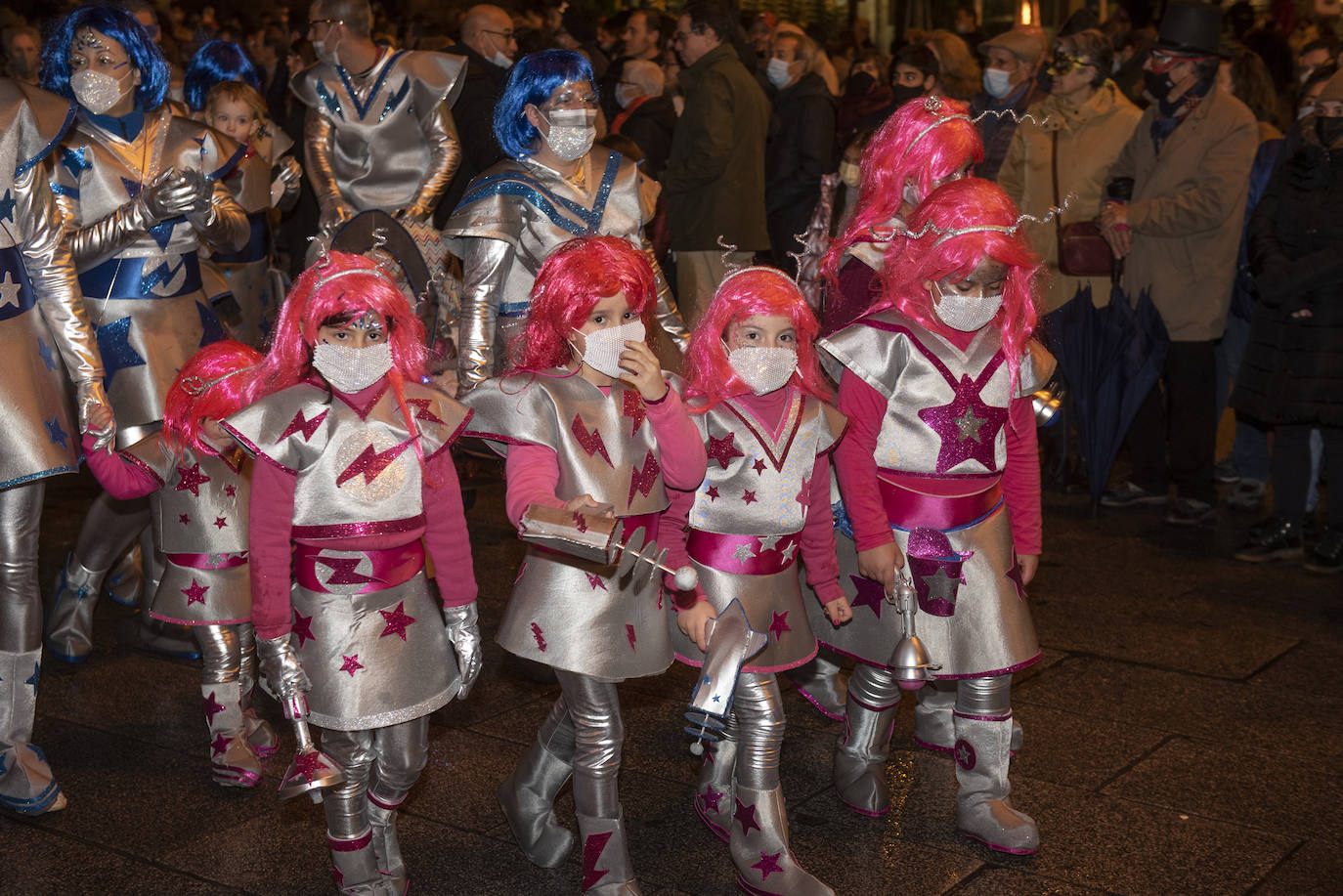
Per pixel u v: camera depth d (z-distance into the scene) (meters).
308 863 3.24
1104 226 6.23
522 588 2.94
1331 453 5.52
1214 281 6.09
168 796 3.59
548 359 2.90
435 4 10.68
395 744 2.92
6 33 8.49
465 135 6.16
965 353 3.18
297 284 2.79
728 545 3.03
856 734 3.49
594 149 4.21
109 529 4.39
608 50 9.89
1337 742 3.92
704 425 3.02
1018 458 3.38
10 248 3.28
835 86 8.92
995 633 3.20
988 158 6.91
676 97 8.54
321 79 5.29
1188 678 4.43
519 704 4.24
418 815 3.49
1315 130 5.42
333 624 2.79
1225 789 3.62
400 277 4.66
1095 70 6.45
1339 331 5.38
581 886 3.14
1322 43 7.75
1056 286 6.54
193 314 4.27
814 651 3.15
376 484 2.79
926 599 3.22
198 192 3.90
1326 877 3.15
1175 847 3.30
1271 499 6.72
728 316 2.98
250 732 3.82
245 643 3.70
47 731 4.01
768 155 7.61
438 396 2.89
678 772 3.78
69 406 3.44
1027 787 3.63
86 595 4.52
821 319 4.55
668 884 3.15
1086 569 5.63
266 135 5.69
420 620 2.88
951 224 3.05
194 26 12.01
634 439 2.90
